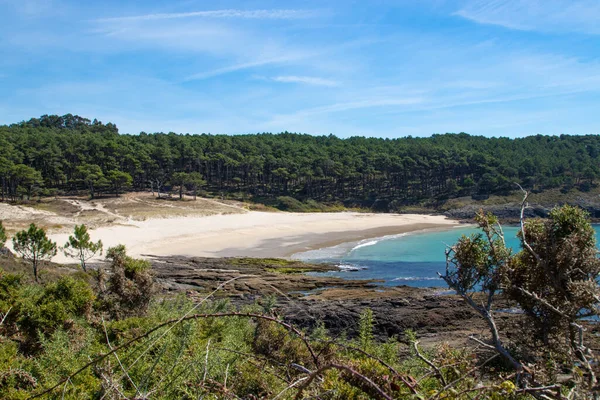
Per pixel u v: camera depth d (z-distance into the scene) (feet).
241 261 133.59
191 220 215.72
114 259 38.27
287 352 15.24
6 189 267.59
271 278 104.99
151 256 138.82
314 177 345.31
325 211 307.17
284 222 233.14
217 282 99.14
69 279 31.24
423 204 329.31
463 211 301.63
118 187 307.37
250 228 207.92
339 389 8.27
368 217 280.31
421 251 160.56
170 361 14.21
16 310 25.63
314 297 83.46
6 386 15.11
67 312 28.55
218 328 22.61
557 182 319.88
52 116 536.83
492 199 317.63
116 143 333.62
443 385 8.49
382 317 59.67
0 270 32.27
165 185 332.39
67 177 308.40
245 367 13.64
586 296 12.37
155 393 12.48
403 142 472.44
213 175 372.17
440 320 58.80
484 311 13.76
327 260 142.51
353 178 359.25
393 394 7.75
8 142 298.76
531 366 9.02
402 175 367.04
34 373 17.01
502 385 7.93
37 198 258.16
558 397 7.34
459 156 378.73
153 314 27.40
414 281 107.55
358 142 472.44
